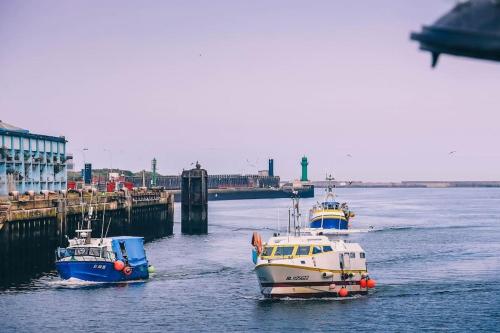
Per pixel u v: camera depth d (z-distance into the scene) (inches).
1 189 5078.7
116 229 5349.4
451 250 5329.7
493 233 7012.8
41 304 2977.4
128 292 3284.9
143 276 3703.3
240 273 3991.1
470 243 5920.3
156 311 2854.3
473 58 391.2
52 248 3956.7
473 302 2999.5
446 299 3065.9
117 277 3518.7
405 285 3452.3
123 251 3646.7
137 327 2581.2
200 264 4446.4
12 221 3430.1
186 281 3656.5
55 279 3587.6
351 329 2493.8
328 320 2625.5
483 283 3528.5
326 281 2979.8
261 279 3004.4
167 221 7012.8
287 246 3009.4
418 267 4252.0
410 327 2529.5
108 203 5108.3
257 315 2733.8
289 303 2938.0
